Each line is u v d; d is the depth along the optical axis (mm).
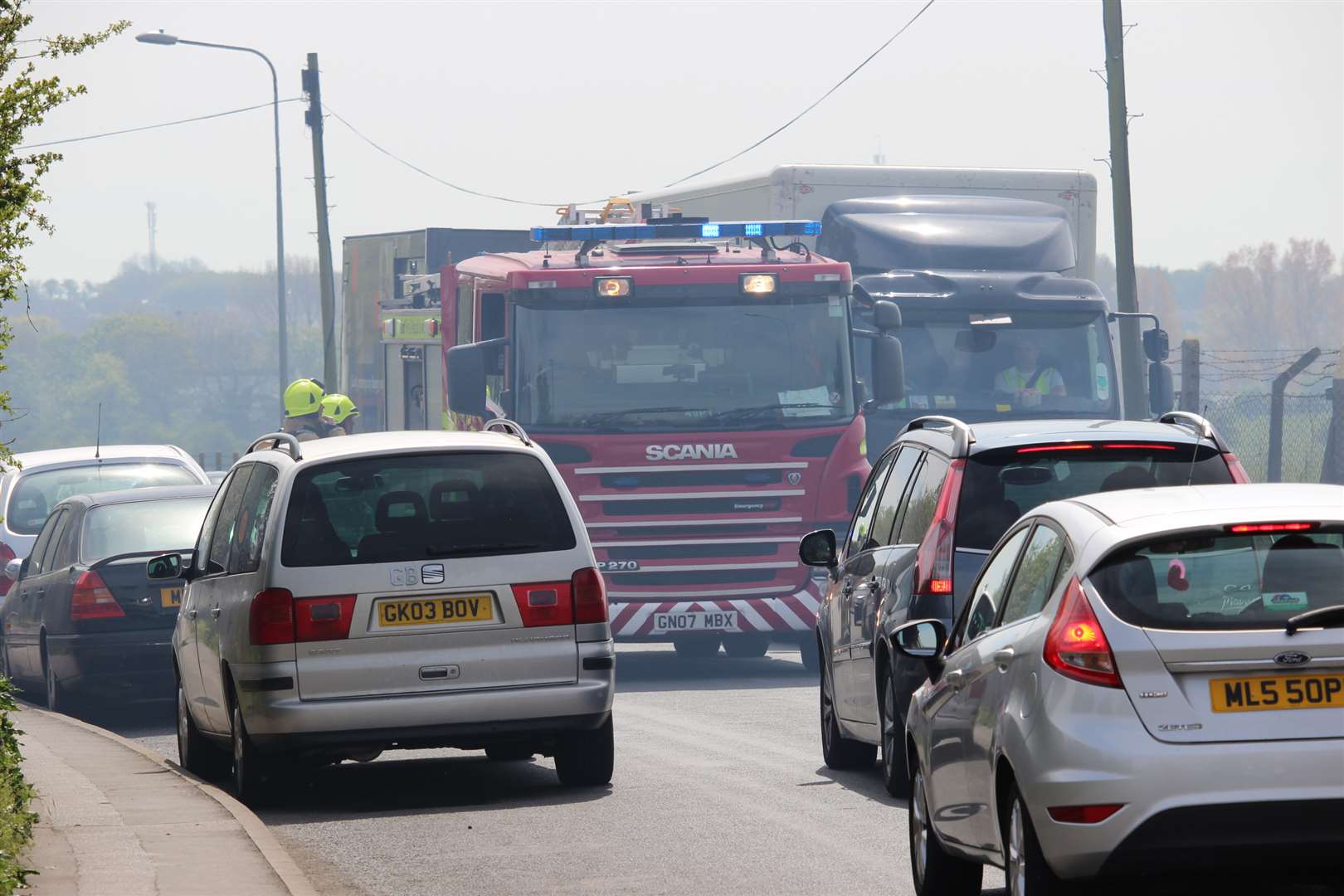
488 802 43719
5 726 41469
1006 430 40938
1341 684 24203
